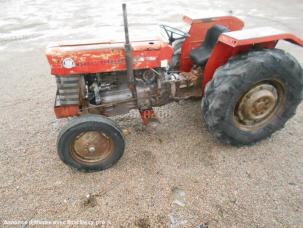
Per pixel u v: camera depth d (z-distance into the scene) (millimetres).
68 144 2635
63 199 2549
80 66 2689
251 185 2623
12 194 2605
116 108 3020
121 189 2629
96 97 2922
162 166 2871
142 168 2859
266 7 8688
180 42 3664
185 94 3254
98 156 2801
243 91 2779
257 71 2705
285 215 2338
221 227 2260
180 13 8180
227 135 2971
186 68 3578
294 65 2844
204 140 3217
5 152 3115
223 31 3188
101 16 8258
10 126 3551
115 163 2848
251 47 2947
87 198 2549
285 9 8414
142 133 3350
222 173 2766
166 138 3262
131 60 2662
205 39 3463
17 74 4969
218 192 2562
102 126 2617
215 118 2834
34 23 7867
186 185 2646
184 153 3033
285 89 2973
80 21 7875
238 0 9703
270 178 2693
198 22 3400
